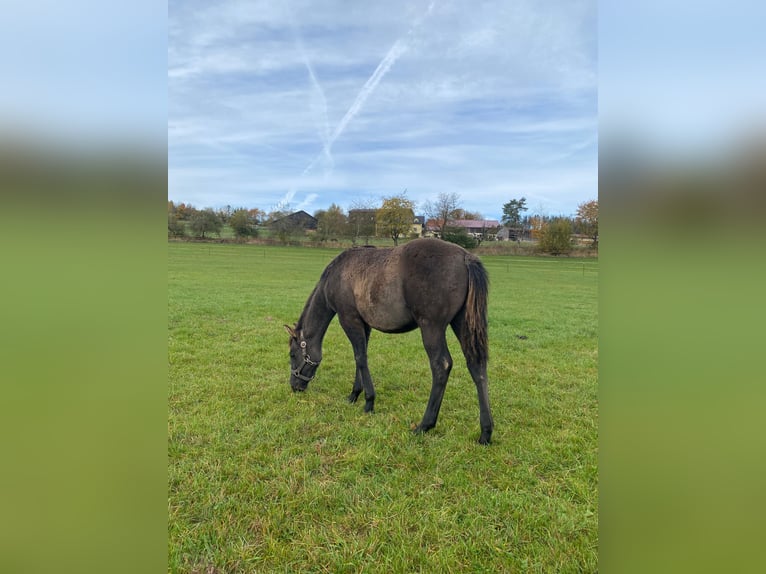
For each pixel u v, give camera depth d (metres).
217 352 6.05
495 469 3.04
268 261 22.55
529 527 2.44
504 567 2.16
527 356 6.24
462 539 2.35
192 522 2.48
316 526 2.46
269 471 2.98
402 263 3.60
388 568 2.15
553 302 12.19
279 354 6.00
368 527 2.45
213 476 2.90
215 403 4.17
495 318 9.48
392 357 6.10
